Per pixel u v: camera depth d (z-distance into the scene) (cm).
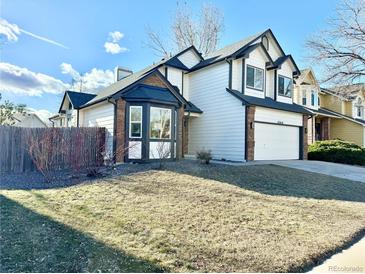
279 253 432
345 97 2006
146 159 1270
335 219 623
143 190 762
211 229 518
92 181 873
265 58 1792
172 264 384
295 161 1667
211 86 1738
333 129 2703
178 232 496
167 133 1353
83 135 1228
